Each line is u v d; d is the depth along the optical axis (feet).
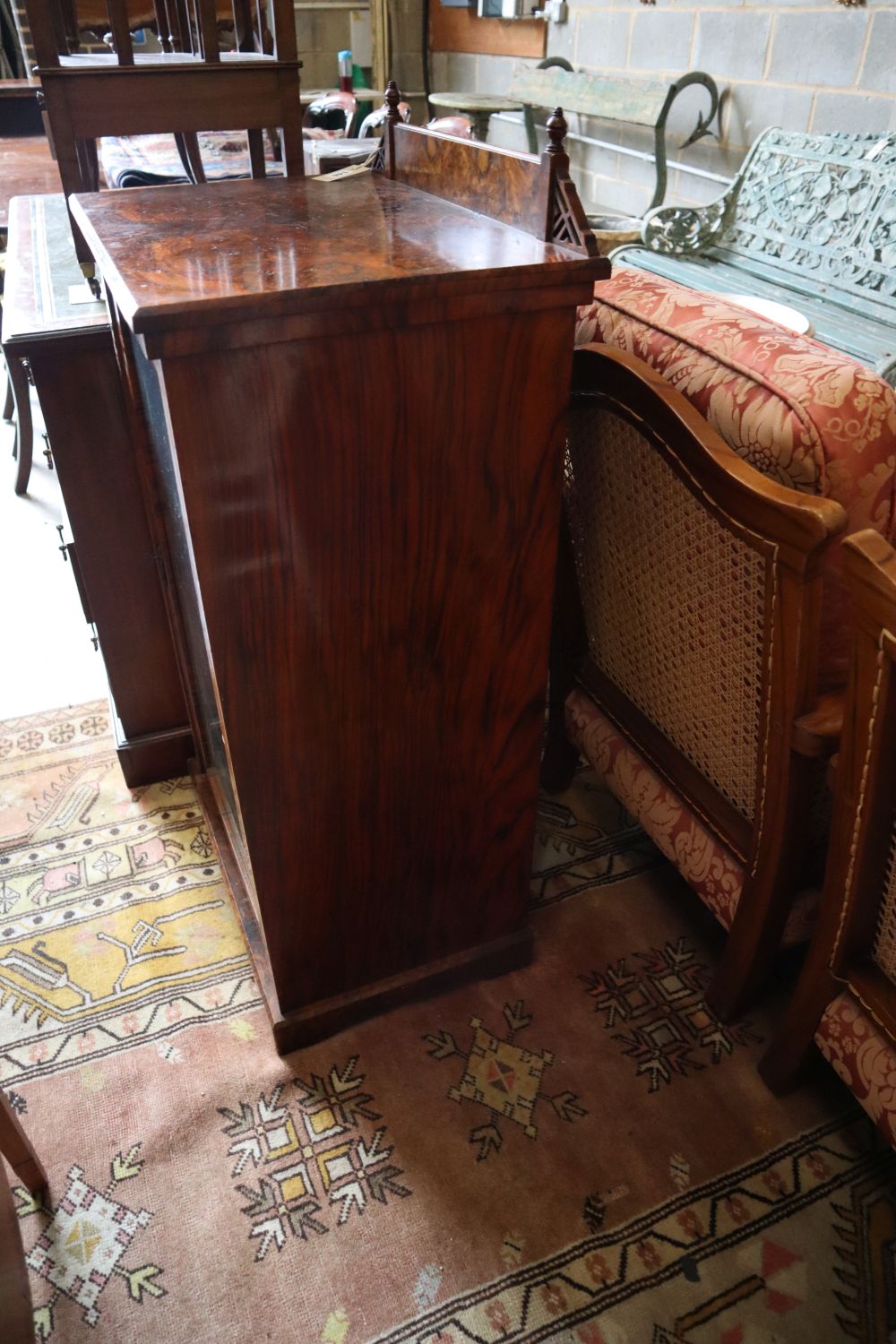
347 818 3.72
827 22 8.18
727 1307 3.35
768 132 8.59
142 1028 4.32
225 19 10.81
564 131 2.88
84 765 5.88
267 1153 3.83
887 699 2.64
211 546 2.87
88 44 10.32
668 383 3.37
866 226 7.50
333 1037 4.28
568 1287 3.42
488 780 3.94
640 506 3.79
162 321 2.38
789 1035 3.83
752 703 3.55
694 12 9.64
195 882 5.06
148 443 4.09
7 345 4.07
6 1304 2.49
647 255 8.80
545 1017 4.38
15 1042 4.26
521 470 3.18
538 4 12.26
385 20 14.84
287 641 3.18
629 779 4.57
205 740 5.07
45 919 4.83
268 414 2.71
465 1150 3.84
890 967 3.25
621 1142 3.86
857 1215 3.62
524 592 3.49
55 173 9.03
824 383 2.90
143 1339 3.29
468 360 2.87
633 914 4.91
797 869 3.67
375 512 3.04
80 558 4.85
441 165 3.71
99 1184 3.72
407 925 4.22
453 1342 3.27
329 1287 3.42
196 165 4.59
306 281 2.56
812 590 2.94
